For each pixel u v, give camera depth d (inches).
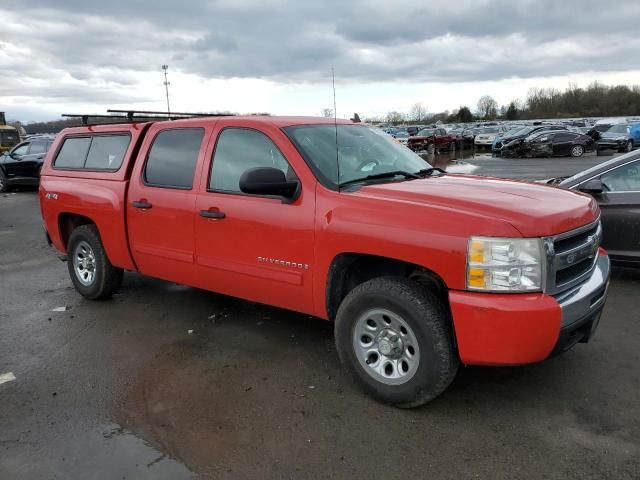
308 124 169.3
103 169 213.0
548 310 116.4
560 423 127.3
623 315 195.0
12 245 357.7
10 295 241.8
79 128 230.8
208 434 127.0
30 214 500.1
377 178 158.4
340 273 145.1
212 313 209.0
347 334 140.3
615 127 1171.3
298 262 149.0
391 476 110.6
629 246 228.5
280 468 114.0
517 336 116.3
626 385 144.3
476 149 1526.8
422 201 131.6
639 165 228.5
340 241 138.0
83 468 115.1
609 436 121.4
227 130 171.5
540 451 116.9
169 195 182.1
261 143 161.9
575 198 145.1
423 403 131.3
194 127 181.3
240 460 116.9
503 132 1471.5
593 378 148.6
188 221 175.9
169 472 113.3
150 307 218.5
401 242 127.2
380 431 126.3
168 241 185.2
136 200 194.1
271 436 125.5
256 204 157.2
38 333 193.8
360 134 181.2
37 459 118.6
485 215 121.3
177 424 131.5
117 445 123.3
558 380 147.8
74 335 190.9
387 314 132.3
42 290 248.5
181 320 202.5
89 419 134.7
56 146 239.5
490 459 114.7
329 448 120.3
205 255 173.3
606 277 142.6
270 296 160.2
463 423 128.4
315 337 182.9
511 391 142.6
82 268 231.1
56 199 229.1
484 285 118.3
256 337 184.1
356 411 135.3
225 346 177.3
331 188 144.9
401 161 177.5
